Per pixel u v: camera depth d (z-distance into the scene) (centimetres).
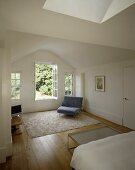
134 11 146
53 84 634
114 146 166
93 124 417
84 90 591
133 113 371
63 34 200
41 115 506
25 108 540
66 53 514
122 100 405
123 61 398
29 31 186
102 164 133
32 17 145
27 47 368
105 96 472
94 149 161
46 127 387
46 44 441
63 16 146
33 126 393
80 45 393
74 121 443
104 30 189
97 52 403
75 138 263
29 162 229
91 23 166
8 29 175
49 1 133
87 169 138
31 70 546
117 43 248
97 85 508
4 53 236
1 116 226
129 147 164
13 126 359
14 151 262
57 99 609
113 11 153
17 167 216
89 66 545
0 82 223
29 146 282
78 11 152
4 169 211
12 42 254
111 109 448
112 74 440
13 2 114
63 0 141
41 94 831
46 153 257
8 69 245
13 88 518
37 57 554
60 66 610
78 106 534
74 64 595
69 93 656
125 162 135
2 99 228
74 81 649
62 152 261
